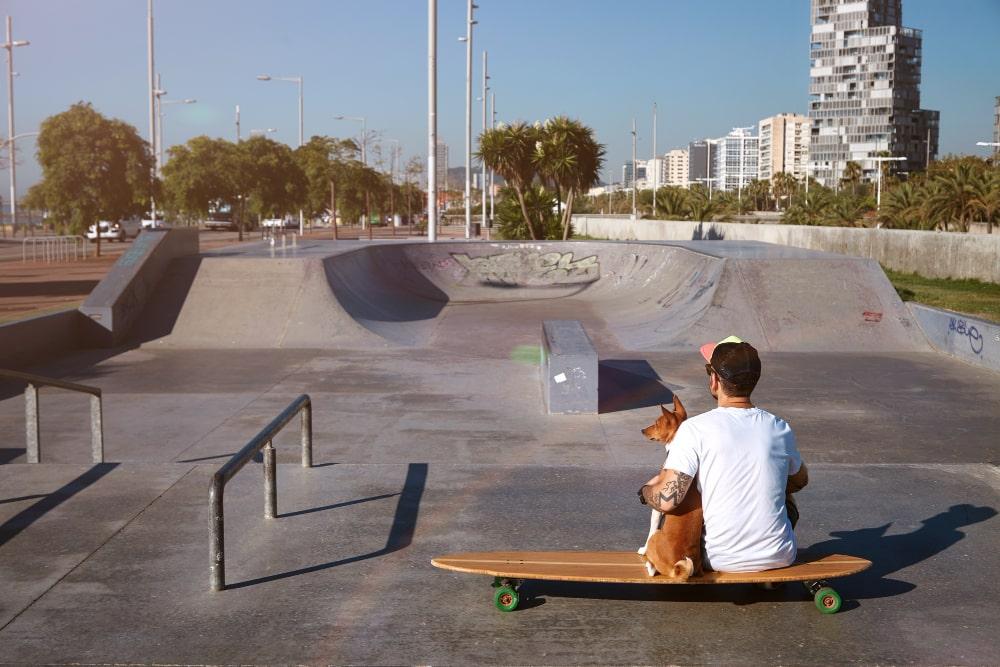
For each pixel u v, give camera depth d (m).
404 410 9.49
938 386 10.57
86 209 37.09
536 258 23.27
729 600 4.10
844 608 4.02
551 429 8.62
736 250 18.25
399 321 16.44
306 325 14.44
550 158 38.25
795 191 132.38
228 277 15.52
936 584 4.29
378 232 67.38
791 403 9.66
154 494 5.71
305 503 5.59
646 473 6.30
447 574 4.47
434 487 5.95
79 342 13.78
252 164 49.91
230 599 4.17
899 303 14.12
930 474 6.16
